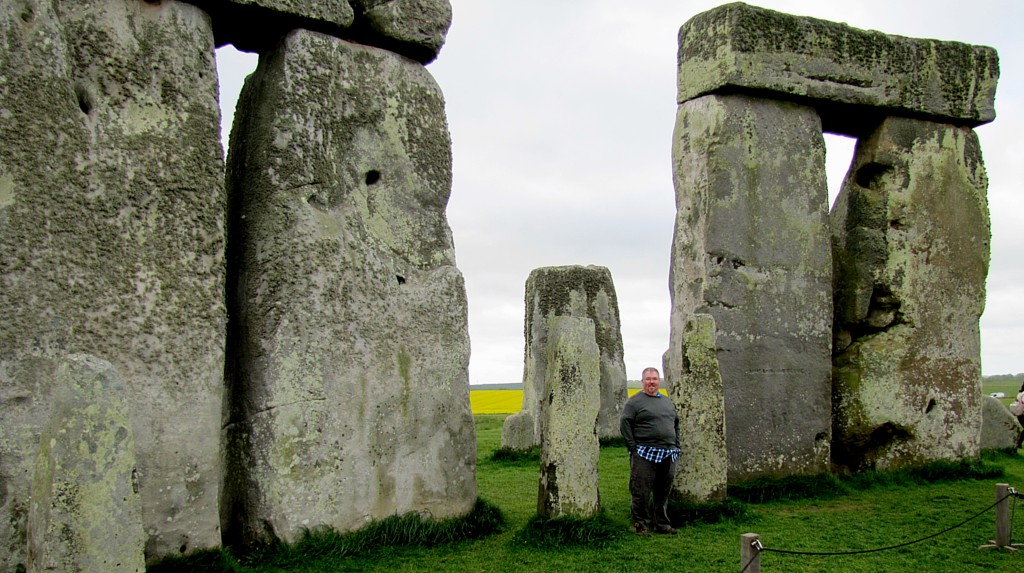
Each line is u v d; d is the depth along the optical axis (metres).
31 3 5.62
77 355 4.75
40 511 4.53
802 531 7.41
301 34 6.74
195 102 6.25
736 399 8.97
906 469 9.92
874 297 10.09
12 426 5.29
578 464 7.02
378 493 6.82
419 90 7.39
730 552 6.67
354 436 6.71
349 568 6.14
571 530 6.82
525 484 9.85
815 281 9.52
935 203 10.33
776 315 9.24
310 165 6.67
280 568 6.09
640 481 7.28
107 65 5.92
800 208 9.45
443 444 7.22
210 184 6.25
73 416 4.58
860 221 10.15
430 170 7.37
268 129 6.57
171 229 6.05
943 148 10.45
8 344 5.33
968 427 10.45
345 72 6.95
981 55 10.54
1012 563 6.55
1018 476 10.30
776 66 9.18
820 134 9.62
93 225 5.73
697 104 9.23
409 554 6.54
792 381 9.32
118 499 4.64
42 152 5.57
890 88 9.94
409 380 7.05
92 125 5.81
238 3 6.43
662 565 6.33
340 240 6.75
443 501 7.18
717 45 9.05
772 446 9.16
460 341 7.39
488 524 7.21
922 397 10.16
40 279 5.48
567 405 7.05
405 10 7.26
